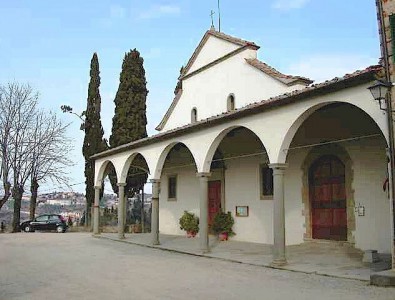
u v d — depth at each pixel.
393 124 9.02
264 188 17.36
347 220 14.13
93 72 33.06
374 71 9.12
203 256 14.04
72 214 42.00
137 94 29.11
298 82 15.37
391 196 9.01
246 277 9.88
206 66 20.12
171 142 16.95
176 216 23.11
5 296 8.18
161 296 7.90
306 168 15.71
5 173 32.00
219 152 19.67
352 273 9.72
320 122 15.01
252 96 17.19
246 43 17.80
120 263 12.70
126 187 27.84
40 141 34.09
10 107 32.97
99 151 31.84
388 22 9.46
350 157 14.08
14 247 18.14
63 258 14.07
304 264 11.27
